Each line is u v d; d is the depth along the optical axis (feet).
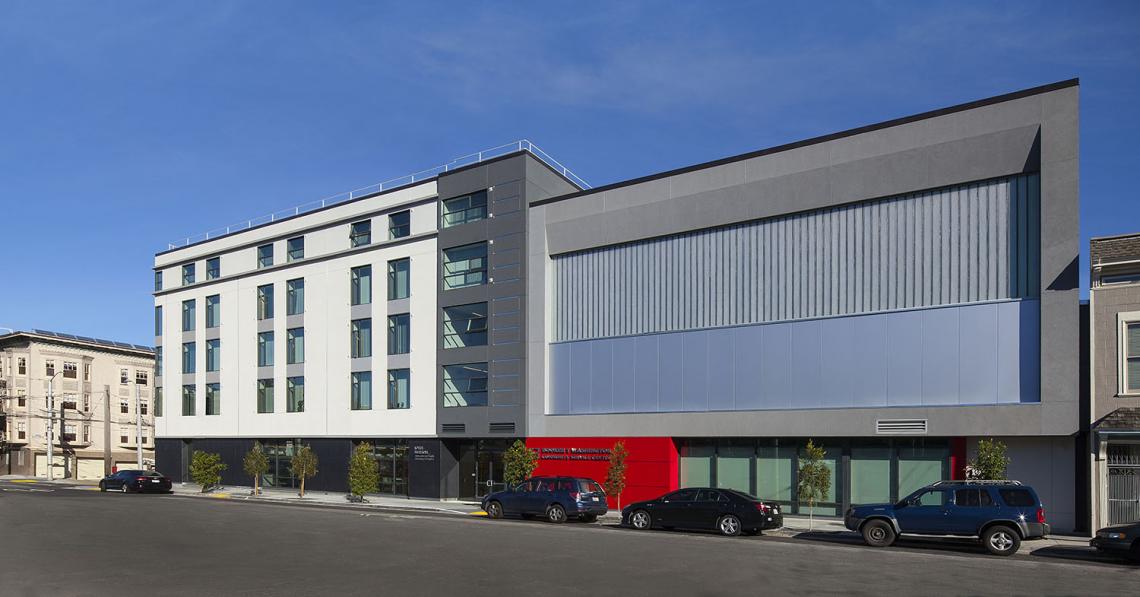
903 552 63.67
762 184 98.89
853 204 92.79
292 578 48.08
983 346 83.20
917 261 88.07
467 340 125.70
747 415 97.35
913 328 87.51
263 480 156.87
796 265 96.27
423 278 132.98
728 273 101.55
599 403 110.73
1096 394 75.97
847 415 90.27
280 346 154.81
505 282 120.98
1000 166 83.05
